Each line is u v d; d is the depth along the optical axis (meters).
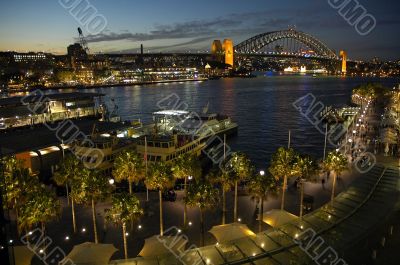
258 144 126.12
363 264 36.91
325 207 48.59
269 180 45.50
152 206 54.72
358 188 56.72
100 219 49.97
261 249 37.59
